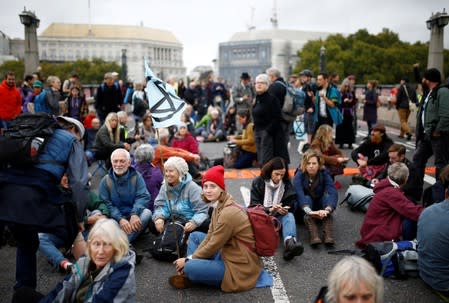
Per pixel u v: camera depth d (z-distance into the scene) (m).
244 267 4.19
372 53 82.56
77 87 11.69
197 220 5.08
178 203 5.29
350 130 12.27
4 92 10.30
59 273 4.68
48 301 3.26
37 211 3.45
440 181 5.08
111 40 138.12
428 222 4.06
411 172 6.04
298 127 11.73
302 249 4.78
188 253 4.60
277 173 5.48
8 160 3.50
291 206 5.54
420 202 6.62
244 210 4.27
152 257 5.09
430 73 6.56
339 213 6.61
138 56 139.88
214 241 4.08
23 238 3.71
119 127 8.62
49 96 10.77
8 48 98.62
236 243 4.20
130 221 5.23
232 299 4.06
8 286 4.43
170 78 17.02
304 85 12.06
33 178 3.51
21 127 3.63
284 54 120.75
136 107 13.65
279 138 7.83
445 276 3.96
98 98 13.16
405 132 13.91
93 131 10.36
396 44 86.75
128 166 5.43
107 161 8.13
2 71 85.75
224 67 130.88
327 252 5.18
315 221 5.89
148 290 4.29
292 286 4.32
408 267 4.39
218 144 13.70
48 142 3.65
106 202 5.36
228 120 15.20
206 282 4.20
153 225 5.53
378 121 19.11
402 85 13.72
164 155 7.63
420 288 4.24
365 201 6.48
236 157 9.81
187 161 7.66
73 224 3.77
